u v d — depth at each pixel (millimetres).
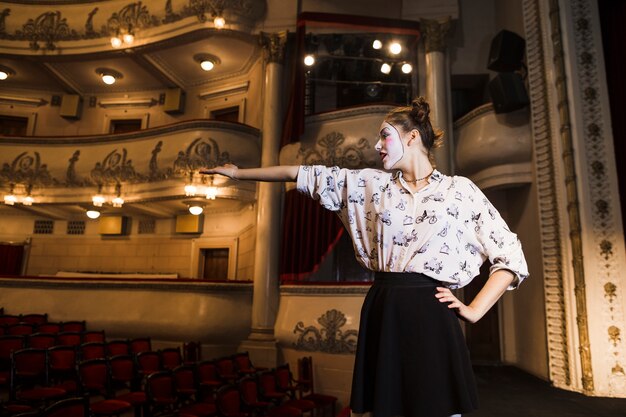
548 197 7238
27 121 13344
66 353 6672
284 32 9797
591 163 6605
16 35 11438
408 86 9469
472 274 1146
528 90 7840
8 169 10914
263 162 9531
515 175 7957
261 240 9094
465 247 1145
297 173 1257
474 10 9938
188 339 9055
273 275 8945
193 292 9258
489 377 7473
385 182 1199
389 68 9594
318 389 7770
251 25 10039
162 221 12297
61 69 12258
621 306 6199
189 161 9695
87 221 12688
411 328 1050
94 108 13250
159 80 12500
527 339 8156
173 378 5762
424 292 1081
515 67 8070
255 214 9805
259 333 8703
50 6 11586
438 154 8625
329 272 9555
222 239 11516
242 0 9812
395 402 1023
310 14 9352
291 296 8461
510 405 5332
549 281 7105
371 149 8625
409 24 9320
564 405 5359
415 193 1162
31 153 11047
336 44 9969
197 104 12586
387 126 1235
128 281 9680
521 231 8383
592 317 6238
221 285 9141
